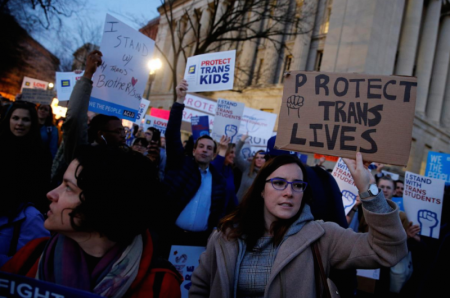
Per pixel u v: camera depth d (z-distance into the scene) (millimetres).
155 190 1365
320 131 2264
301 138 2291
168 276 1365
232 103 6117
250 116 7961
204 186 3668
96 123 3250
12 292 1044
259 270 1876
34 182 2207
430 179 3943
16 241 1892
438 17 24219
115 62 3650
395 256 1677
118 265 1221
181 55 29781
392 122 2148
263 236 2039
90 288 1173
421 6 22047
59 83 6090
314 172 2977
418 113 21812
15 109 2527
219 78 4664
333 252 1860
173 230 3441
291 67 21625
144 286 1292
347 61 16688
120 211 1211
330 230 1930
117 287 1186
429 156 5988
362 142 2170
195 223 3500
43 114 5945
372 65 16406
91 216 1176
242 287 1869
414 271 4367
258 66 24422
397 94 2182
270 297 1755
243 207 2066
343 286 2475
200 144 3695
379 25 16734
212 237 2135
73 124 2717
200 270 2123
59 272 1181
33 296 1032
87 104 2801
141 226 1283
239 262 1926
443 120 25625
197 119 5434
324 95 2314
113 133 3246
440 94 25172
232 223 2068
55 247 1258
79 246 1272
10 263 1352
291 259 1786
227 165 5207
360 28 16656
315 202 2764
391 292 4164
